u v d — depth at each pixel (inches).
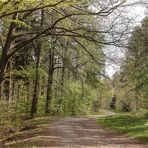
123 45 958.4
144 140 896.3
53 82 2412.6
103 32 940.0
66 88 2568.9
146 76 1578.5
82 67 1234.6
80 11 915.4
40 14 1086.4
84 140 898.7
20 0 701.9
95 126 1401.3
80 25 973.2
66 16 931.3
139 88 1672.0
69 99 2667.3
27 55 1786.4
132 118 1660.9
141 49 1200.2
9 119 1198.3
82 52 1107.9
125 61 991.6
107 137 994.7
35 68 1680.6
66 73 2484.0
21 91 1868.8
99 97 3789.4
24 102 1873.8
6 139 948.6
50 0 740.0
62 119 1772.9
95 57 1005.2
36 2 737.6
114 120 1663.4
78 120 1769.2
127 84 1893.5
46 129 1153.4
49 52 1859.0
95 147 778.2
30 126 1248.8
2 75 998.4
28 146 764.0
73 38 995.9
